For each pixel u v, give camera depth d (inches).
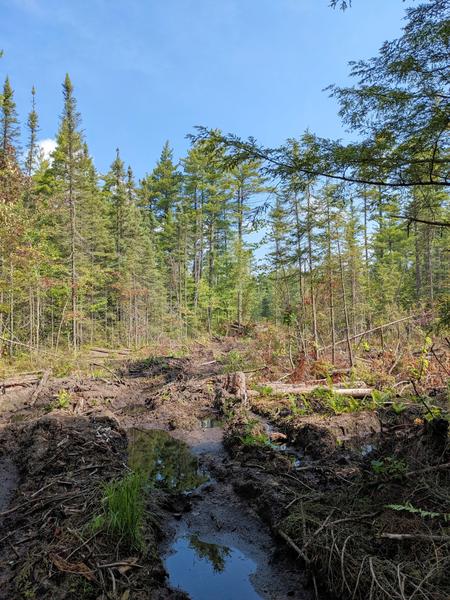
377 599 113.8
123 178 1453.0
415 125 129.4
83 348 941.8
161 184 1846.7
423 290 1026.1
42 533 158.9
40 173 1256.2
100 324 1203.9
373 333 778.2
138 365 708.7
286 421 335.9
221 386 469.7
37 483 214.7
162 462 277.0
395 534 135.1
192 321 1428.4
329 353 630.5
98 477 211.2
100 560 140.3
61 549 144.1
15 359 687.7
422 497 158.4
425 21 122.6
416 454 195.9
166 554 166.2
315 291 655.8
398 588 115.3
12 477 239.3
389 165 134.5
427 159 133.3
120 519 153.7
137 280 1291.8
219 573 154.0
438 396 335.0
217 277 1600.6
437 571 117.2
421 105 126.3
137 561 144.4
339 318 769.6
